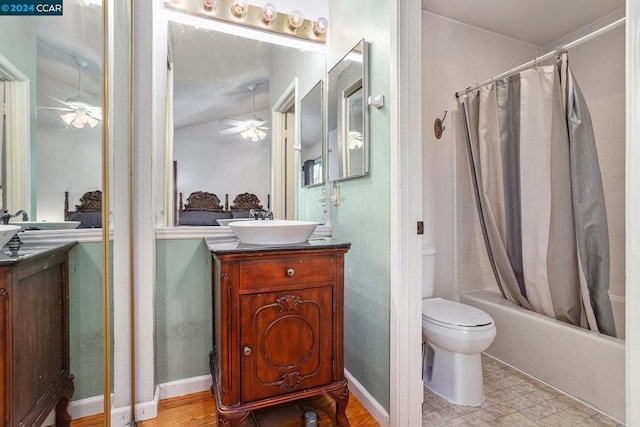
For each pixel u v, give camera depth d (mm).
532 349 1854
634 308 742
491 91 2131
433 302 1920
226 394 1242
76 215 1118
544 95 1886
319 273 1348
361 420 1479
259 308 1267
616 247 2113
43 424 1000
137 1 1485
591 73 2312
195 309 1721
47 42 950
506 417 1496
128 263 1451
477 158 2182
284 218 1979
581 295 1686
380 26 1480
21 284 867
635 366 740
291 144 1996
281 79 1973
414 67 1361
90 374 1251
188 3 1774
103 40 1182
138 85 1481
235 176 1880
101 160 1197
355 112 1684
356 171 1671
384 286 1434
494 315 2086
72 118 1057
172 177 1740
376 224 1501
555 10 2197
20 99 855
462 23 2357
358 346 1658
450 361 1664
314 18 2066
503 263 2094
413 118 1357
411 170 1351
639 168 735
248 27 1907
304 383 1335
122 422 1414
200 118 1805
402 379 1331
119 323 1415
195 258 1719
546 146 1874
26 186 883
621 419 1457
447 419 1482
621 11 2168
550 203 1829
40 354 977
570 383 1664
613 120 2178
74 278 1182
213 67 1834
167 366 1673
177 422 1465
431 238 2273
